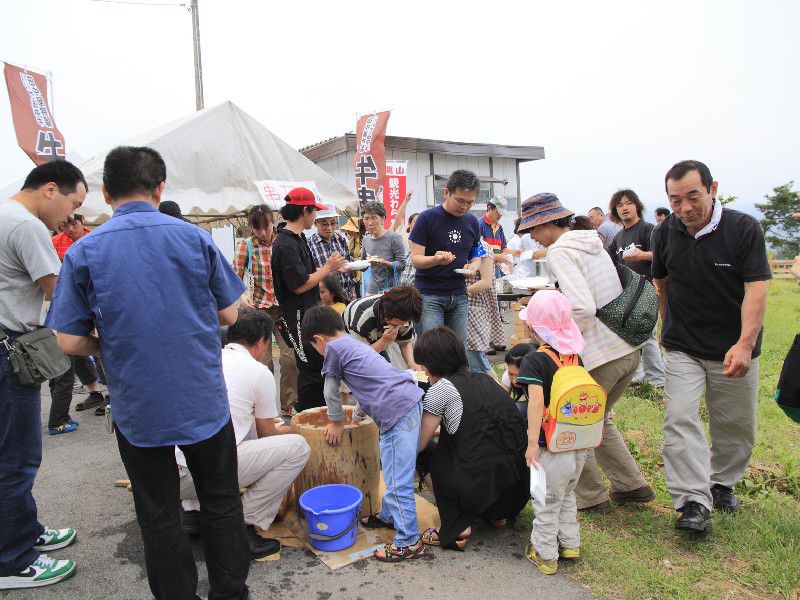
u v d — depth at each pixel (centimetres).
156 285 203
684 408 307
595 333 313
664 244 328
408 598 257
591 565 281
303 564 289
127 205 214
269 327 320
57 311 202
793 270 293
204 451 219
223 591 229
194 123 666
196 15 1494
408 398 298
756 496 363
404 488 293
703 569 276
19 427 263
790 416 297
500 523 326
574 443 269
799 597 252
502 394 312
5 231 260
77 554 304
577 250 312
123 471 422
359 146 810
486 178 1428
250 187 694
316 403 414
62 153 708
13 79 671
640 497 338
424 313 456
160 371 202
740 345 289
